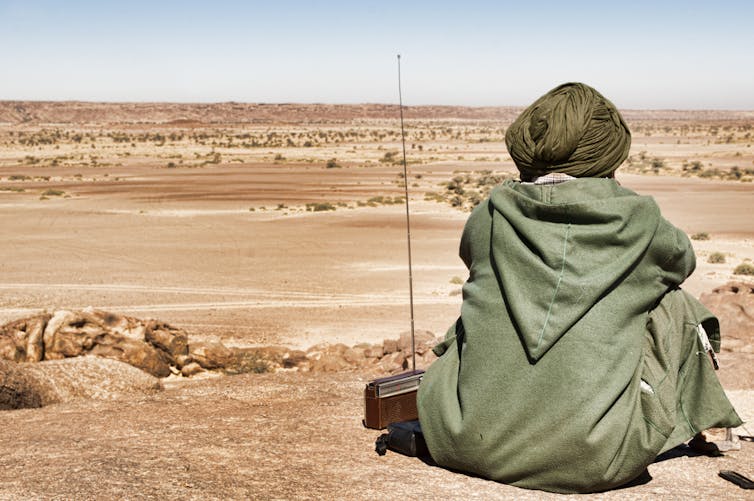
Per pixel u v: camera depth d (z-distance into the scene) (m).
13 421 5.44
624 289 3.49
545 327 3.44
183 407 5.71
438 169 115.00
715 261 37.69
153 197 73.12
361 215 59.53
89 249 44.12
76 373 8.09
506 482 3.65
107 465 3.98
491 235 3.72
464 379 3.71
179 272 37.12
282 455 4.25
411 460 4.11
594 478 3.44
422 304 28.67
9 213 60.59
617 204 3.41
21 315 27.11
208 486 3.66
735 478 3.80
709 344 3.78
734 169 98.31
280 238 48.53
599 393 3.41
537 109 3.65
